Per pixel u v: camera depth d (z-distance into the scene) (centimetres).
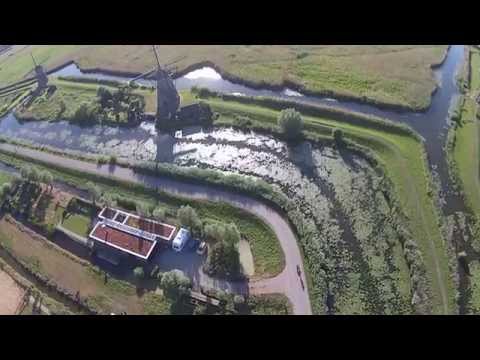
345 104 13300
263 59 15812
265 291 8719
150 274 9406
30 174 12019
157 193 11212
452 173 10531
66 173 12619
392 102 12888
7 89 18162
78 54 19125
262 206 10325
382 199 10256
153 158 12612
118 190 11656
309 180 11019
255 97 13925
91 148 13562
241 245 9681
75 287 9594
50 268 10112
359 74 14238
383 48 15325
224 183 10894
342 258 9219
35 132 14988
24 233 11112
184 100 14312
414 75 13775
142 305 8981
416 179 10469
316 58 15375
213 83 15262
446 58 14538
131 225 10200
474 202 9856
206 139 12825
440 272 8656
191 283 9094
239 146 12375
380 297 8488
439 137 11600
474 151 10994
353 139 11819
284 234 9675
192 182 11231
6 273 10275
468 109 12350
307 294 8544
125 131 13875
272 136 12438
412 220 9594
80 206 11306
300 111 13162
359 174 10950
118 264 9812
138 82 16025
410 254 8906
